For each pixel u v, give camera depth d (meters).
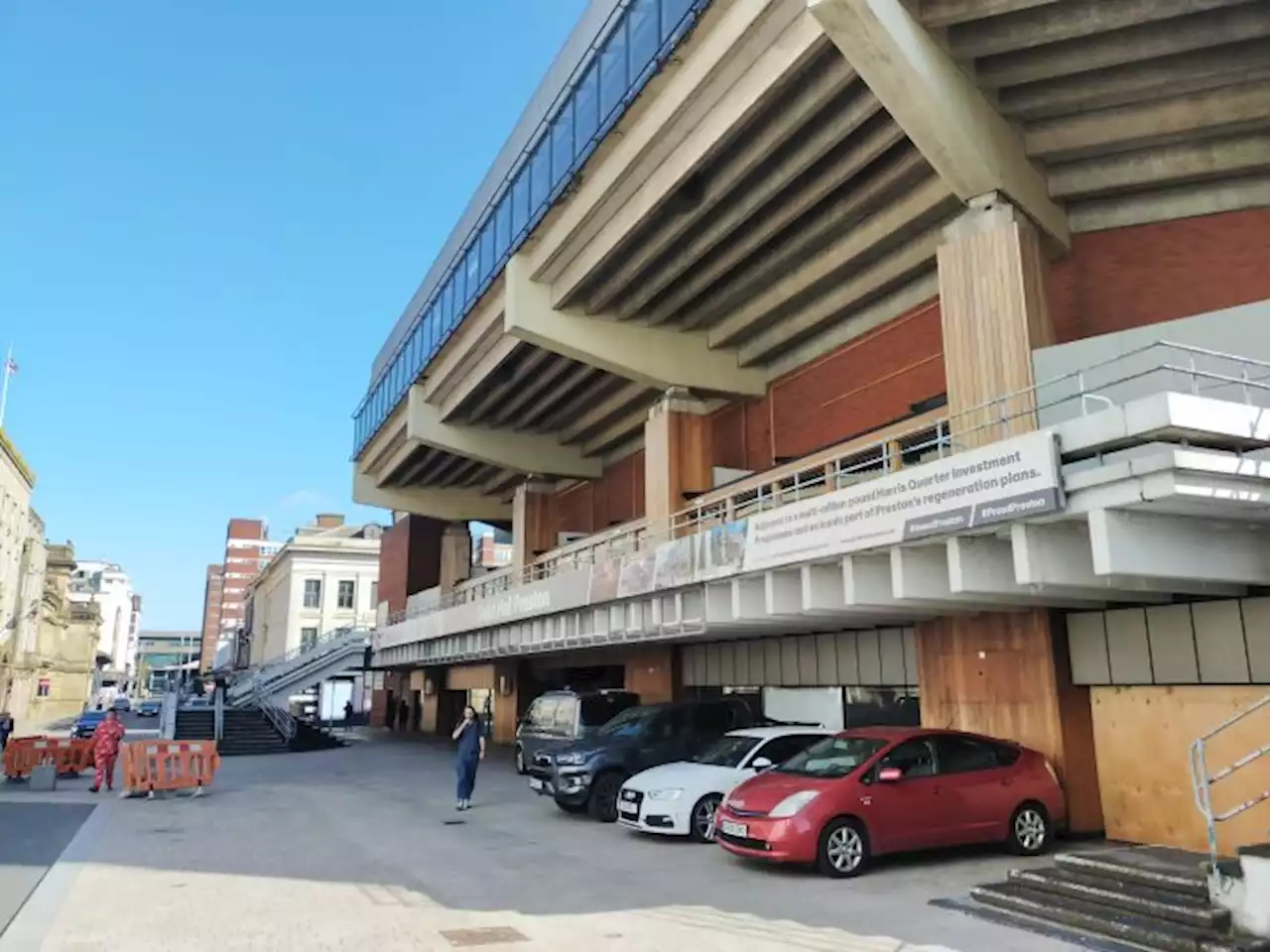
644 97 16.55
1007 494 9.18
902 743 10.70
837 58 13.49
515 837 13.34
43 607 74.50
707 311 21.64
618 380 26.30
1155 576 8.76
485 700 47.09
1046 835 11.12
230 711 40.16
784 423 21.86
